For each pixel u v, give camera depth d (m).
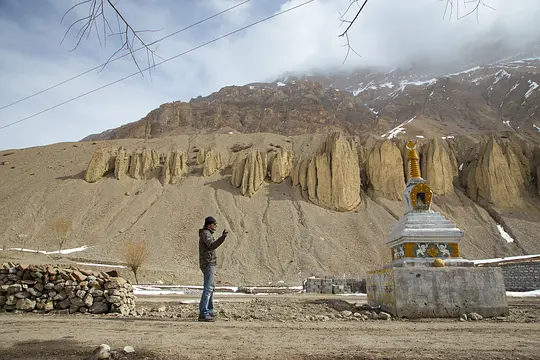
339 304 13.64
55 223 71.19
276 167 90.69
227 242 68.19
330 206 80.19
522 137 99.38
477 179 84.88
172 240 68.44
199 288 40.44
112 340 6.27
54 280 10.97
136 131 188.00
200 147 113.38
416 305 11.05
